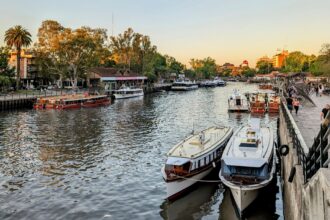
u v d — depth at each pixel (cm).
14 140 3325
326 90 5441
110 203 1795
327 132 801
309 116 2884
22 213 1670
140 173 2294
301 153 1217
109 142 3250
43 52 7662
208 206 1756
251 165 1725
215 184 2047
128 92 8569
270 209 1703
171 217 1633
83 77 9600
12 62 10000
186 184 1873
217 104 7069
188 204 1784
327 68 7312
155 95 9775
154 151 2903
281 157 2142
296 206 1138
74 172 2317
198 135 2483
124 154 2798
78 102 6328
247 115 5259
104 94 7869
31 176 2231
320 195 752
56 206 1753
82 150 2931
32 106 6225
